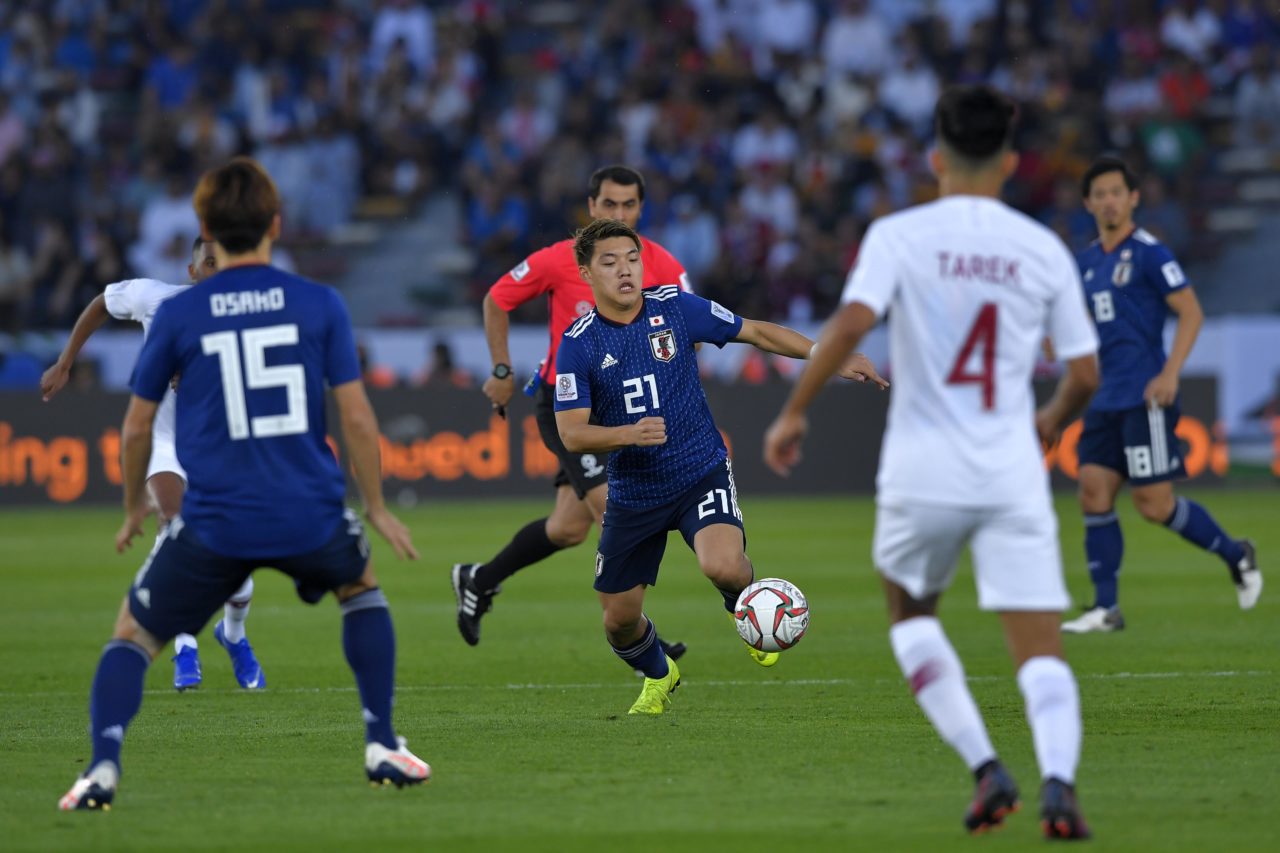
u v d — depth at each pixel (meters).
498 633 34.94
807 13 96.50
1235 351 73.56
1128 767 19.20
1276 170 90.69
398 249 88.69
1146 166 88.44
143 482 17.41
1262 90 92.00
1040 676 15.48
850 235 82.25
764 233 82.56
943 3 96.62
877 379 23.95
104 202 84.94
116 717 16.89
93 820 16.75
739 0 97.12
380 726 17.39
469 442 69.88
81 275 80.50
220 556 16.61
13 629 36.00
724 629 35.12
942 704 15.70
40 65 95.06
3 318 80.19
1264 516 59.72
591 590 43.28
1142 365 33.12
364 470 16.97
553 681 28.17
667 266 27.80
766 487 71.25
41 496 68.94
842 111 91.75
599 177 28.12
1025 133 88.00
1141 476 33.12
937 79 92.12
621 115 90.62
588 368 23.17
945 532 15.68
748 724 23.02
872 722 23.09
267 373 16.66
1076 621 34.50
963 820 16.30
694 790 18.19
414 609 39.19
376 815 16.95
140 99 94.81
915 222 15.78
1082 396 16.30
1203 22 95.56
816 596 40.44
